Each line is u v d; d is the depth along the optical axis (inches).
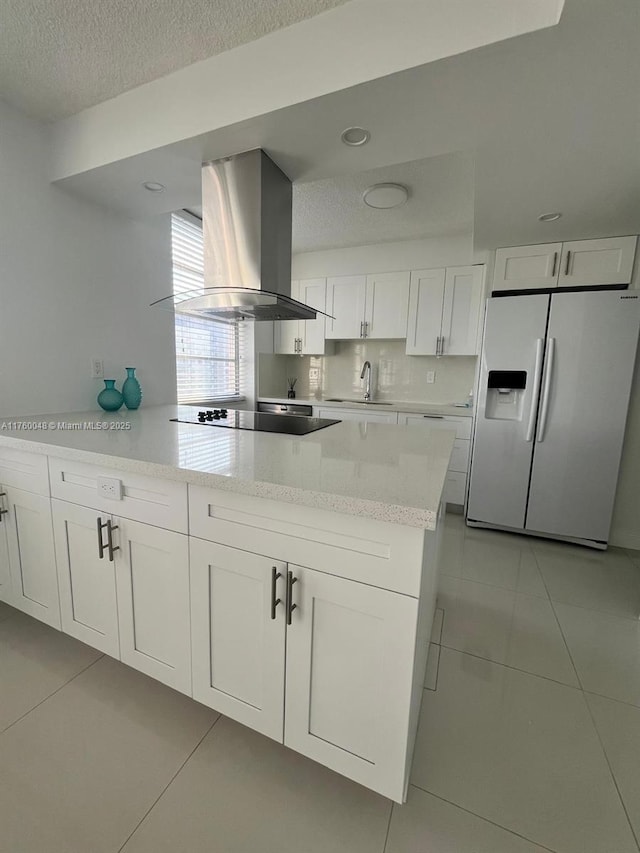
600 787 42.1
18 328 69.4
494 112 49.6
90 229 80.4
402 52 43.0
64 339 77.0
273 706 40.6
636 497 100.1
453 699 53.2
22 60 55.1
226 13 46.8
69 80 59.3
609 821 38.9
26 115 68.0
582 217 83.3
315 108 49.7
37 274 71.6
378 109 49.7
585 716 51.0
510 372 104.1
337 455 46.4
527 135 54.2
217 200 64.6
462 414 122.6
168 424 67.9
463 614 72.6
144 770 42.9
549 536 106.3
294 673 38.7
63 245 75.5
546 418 101.4
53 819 37.9
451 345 130.6
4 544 60.3
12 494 57.9
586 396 97.3
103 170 67.4
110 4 46.0
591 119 50.4
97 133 65.5
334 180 88.2
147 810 38.9
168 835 36.9
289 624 38.0
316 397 169.5
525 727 49.2
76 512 51.1
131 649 49.7
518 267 103.3
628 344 92.7
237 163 62.3
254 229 63.2
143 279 93.1
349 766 37.2
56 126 70.2
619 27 36.6
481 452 110.2
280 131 55.0
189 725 48.7
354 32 45.0
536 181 67.4
